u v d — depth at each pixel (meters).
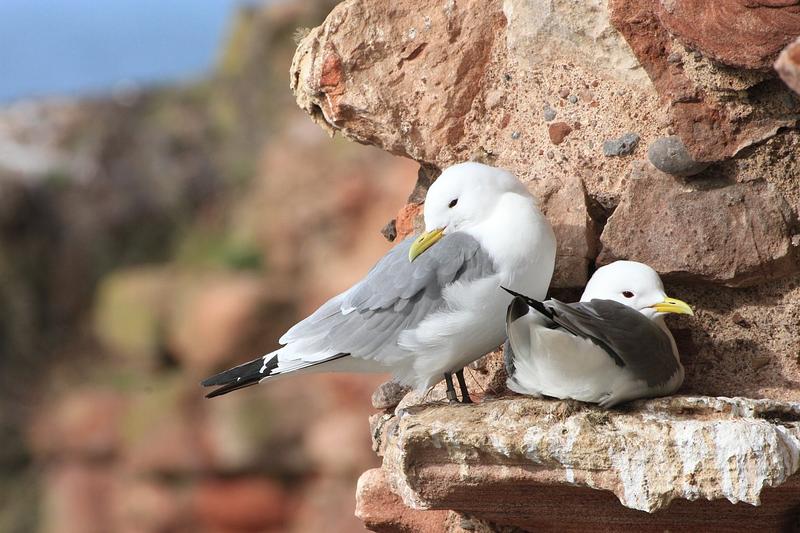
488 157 7.44
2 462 21.33
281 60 26.33
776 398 6.50
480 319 6.68
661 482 5.57
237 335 20.30
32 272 25.17
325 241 21.81
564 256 6.98
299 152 23.58
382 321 6.91
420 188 7.98
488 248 6.67
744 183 6.62
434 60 7.51
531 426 5.83
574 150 7.16
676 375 6.16
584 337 5.70
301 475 17.98
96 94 29.22
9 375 23.59
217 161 26.16
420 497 6.09
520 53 7.35
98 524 19.45
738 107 6.49
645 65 6.65
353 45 7.57
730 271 6.59
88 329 24.23
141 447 18.92
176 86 28.97
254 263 22.39
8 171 26.44
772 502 5.93
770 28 5.99
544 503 6.16
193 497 18.44
